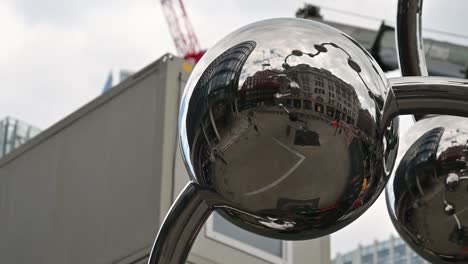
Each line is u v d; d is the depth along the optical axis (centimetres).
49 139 839
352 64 130
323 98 127
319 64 129
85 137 805
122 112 777
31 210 832
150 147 739
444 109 144
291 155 128
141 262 711
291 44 130
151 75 760
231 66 130
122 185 754
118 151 768
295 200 132
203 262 706
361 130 129
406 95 143
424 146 174
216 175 133
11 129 1106
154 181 724
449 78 145
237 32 134
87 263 760
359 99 129
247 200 134
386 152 134
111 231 748
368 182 133
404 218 178
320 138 128
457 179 171
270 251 747
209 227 718
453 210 172
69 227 791
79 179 796
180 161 730
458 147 171
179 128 137
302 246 769
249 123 128
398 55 188
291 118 127
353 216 138
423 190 174
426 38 835
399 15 186
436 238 176
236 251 725
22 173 855
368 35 1023
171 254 153
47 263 797
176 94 747
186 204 152
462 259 177
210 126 130
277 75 128
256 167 130
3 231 848
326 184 130
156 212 713
